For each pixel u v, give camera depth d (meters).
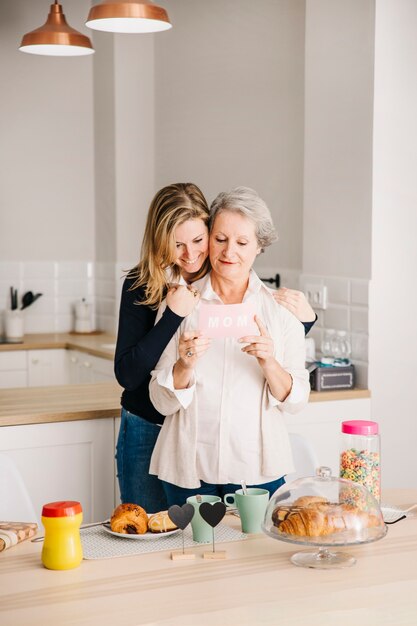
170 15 5.29
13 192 5.76
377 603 1.69
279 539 1.86
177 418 2.47
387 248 3.70
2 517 2.38
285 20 4.31
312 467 2.68
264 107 4.50
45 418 3.22
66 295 5.95
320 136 3.93
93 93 5.86
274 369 2.39
